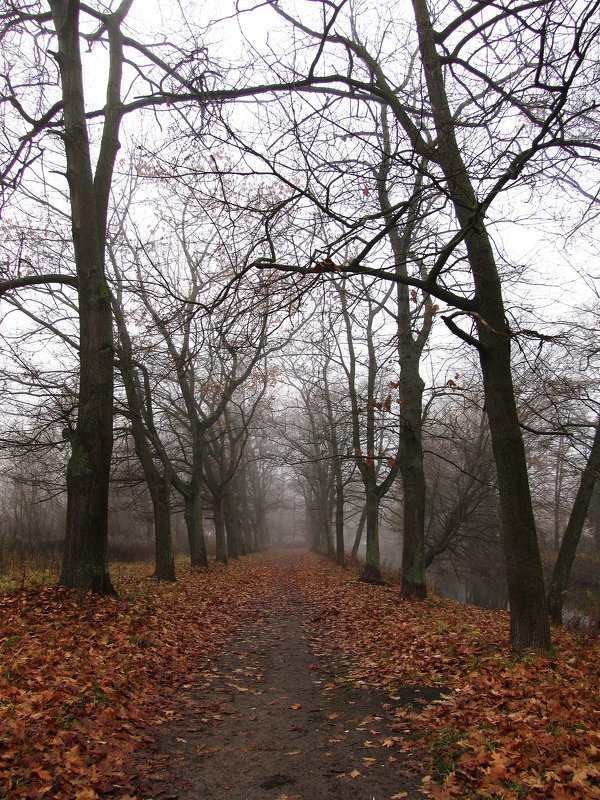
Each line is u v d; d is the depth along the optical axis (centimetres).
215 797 391
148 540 3425
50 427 1280
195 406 2188
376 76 791
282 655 892
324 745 491
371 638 942
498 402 738
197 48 730
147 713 555
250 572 2564
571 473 2006
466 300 748
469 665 670
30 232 1311
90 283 1060
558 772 369
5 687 522
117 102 1159
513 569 717
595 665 659
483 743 438
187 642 897
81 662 640
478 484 2044
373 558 1955
